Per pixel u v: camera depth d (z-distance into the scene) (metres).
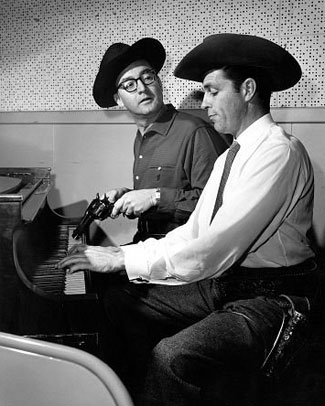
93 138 2.94
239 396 1.55
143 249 1.69
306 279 1.76
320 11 2.64
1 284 1.55
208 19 2.74
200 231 1.87
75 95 2.94
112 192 2.34
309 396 1.66
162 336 1.91
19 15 2.94
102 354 1.98
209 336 1.49
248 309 1.60
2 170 2.67
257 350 1.54
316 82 2.69
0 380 0.98
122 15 2.83
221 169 1.89
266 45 1.78
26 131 3.00
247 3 2.70
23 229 1.73
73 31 2.89
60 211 3.02
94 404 0.93
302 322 1.60
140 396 1.46
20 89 3.00
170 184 2.39
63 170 3.00
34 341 0.96
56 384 0.95
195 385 1.48
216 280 1.76
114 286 2.01
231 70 1.77
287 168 1.68
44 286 1.61
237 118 1.81
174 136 2.36
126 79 2.35
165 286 1.94
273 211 1.66
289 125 2.74
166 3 2.77
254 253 1.74
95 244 3.01
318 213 2.77
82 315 1.52
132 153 2.91
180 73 2.00
